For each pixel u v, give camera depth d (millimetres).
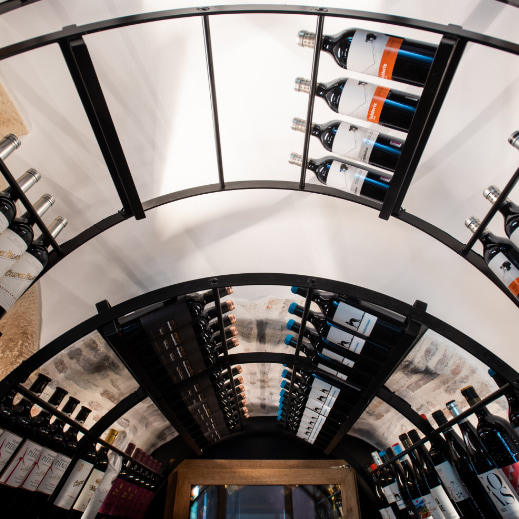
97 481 2172
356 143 1310
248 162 2135
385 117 1229
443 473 1962
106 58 1700
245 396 3104
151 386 1978
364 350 1824
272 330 2727
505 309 2059
